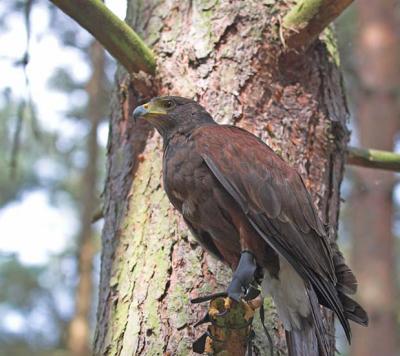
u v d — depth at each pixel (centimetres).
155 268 912
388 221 2264
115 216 985
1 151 2019
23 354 2659
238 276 798
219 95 982
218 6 1024
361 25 2458
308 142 980
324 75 1021
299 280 856
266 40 1001
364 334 2250
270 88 988
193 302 796
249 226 865
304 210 880
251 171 873
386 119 2377
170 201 918
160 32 1035
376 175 2262
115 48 984
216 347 763
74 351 2288
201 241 900
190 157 891
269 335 848
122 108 1048
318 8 958
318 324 817
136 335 883
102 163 2597
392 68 2420
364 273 2275
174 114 948
